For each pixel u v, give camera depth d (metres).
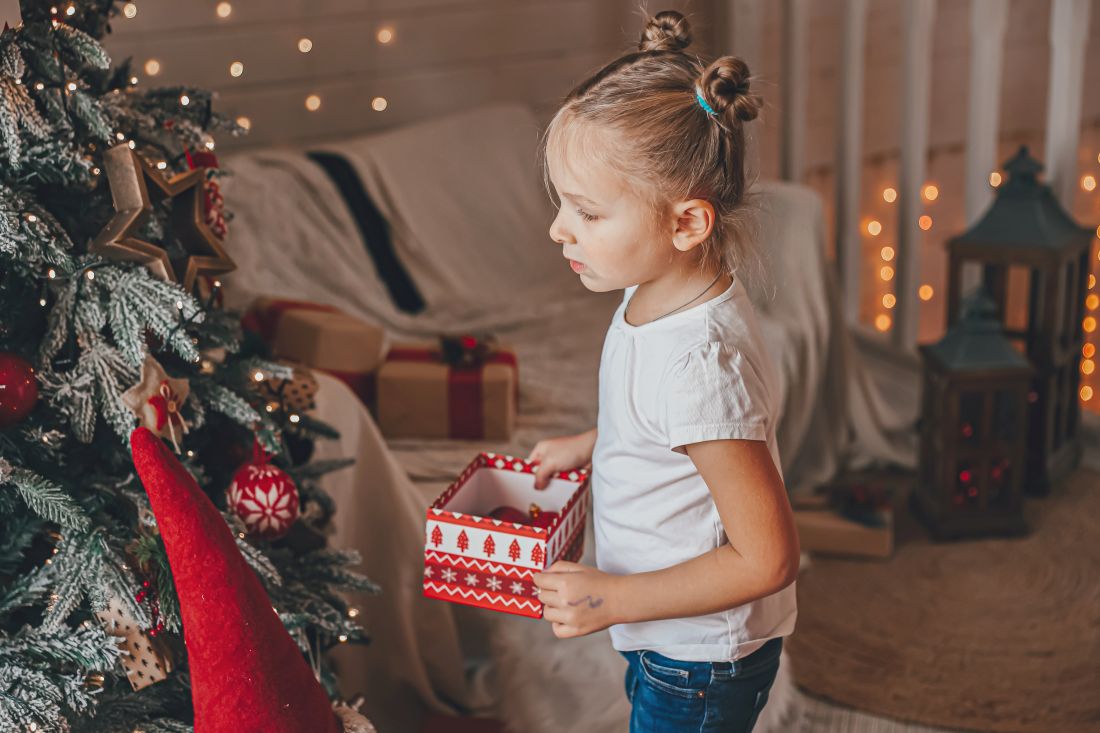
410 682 1.82
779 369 2.43
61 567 1.10
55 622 1.08
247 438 1.43
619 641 1.15
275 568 1.24
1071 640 2.06
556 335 2.62
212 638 1.00
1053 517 2.48
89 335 1.15
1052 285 2.40
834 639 2.09
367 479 1.79
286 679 1.04
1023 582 2.25
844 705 1.91
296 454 1.59
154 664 1.15
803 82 3.10
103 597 1.08
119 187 1.14
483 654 1.93
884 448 2.72
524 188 2.90
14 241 1.04
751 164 1.13
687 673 1.11
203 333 1.30
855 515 2.38
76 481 1.19
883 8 3.60
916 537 2.43
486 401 2.11
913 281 2.98
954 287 2.55
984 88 2.69
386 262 2.56
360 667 1.76
